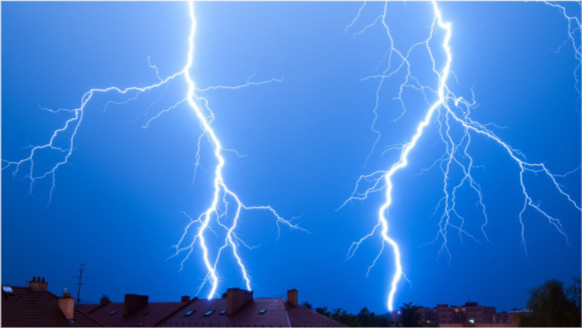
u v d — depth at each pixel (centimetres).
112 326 3659
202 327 3216
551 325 2348
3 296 2173
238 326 3098
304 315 3164
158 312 3681
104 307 4116
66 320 2236
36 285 2384
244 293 3444
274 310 3212
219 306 3484
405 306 4866
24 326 2027
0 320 1991
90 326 2295
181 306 3647
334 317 4147
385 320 4828
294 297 3347
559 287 2428
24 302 2211
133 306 3850
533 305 2472
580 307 2386
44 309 2239
